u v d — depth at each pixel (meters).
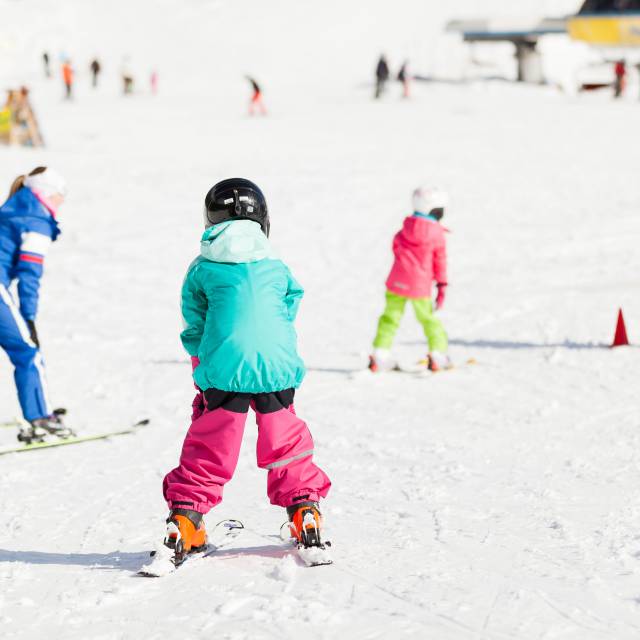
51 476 9.70
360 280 23.23
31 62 103.50
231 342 6.35
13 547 7.36
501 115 60.81
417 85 81.38
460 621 5.51
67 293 22.22
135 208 33.03
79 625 5.58
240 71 95.44
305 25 107.00
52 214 11.18
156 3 115.38
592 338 16.27
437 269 14.60
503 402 12.48
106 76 96.19
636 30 76.06
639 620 5.56
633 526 7.38
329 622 5.48
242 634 5.32
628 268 22.39
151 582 6.27
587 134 49.25
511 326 17.78
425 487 8.74
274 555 6.82
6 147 47.97
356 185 36.16
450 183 36.00
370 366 14.66
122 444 11.03
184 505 6.55
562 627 5.43
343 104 73.12
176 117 65.50
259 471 9.64
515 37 82.75
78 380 14.71
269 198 34.19
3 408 13.28
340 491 8.74
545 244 25.73
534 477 8.99
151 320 19.64
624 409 11.73
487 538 7.17
